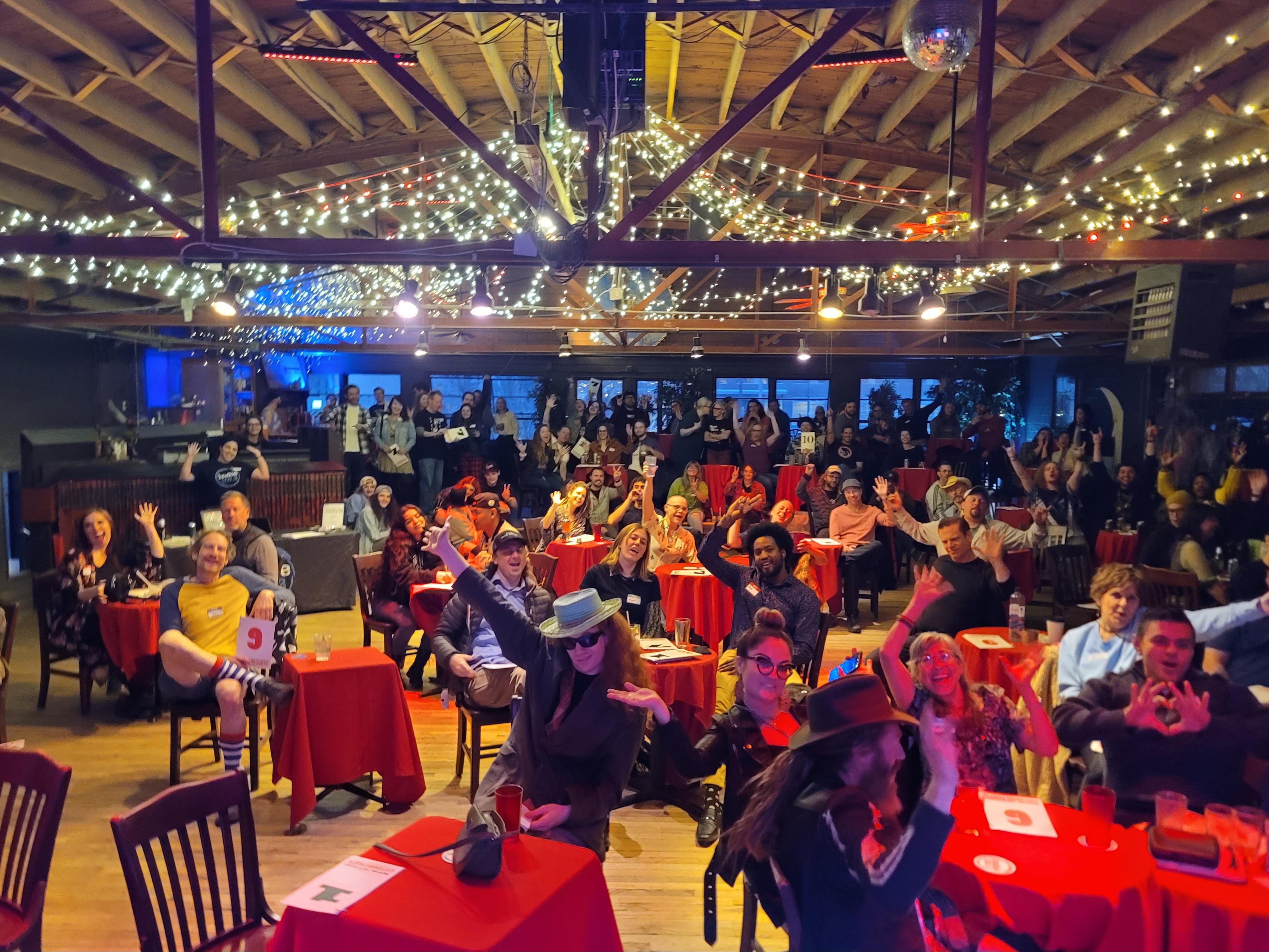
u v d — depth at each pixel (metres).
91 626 5.76
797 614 4.73
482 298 5.71
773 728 2.74
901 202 10.35
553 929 2.09
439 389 17.17
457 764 4.79
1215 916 2.05
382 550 7.79
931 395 17.05
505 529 4.75
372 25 6.35
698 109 9.27
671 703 4.35
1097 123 7.31
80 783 4.65
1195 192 8.40
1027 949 2.26
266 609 4.71
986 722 3.02
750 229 11.75
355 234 12.81
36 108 6.69
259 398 16.47
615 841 4.05
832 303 7.34
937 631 5.00
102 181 8.23
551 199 9.16
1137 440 12.89
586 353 16.08
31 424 12.35
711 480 13.07
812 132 9.27
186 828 2.42
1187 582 5.82
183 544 7.61
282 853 3.88
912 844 1.75
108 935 3.22
